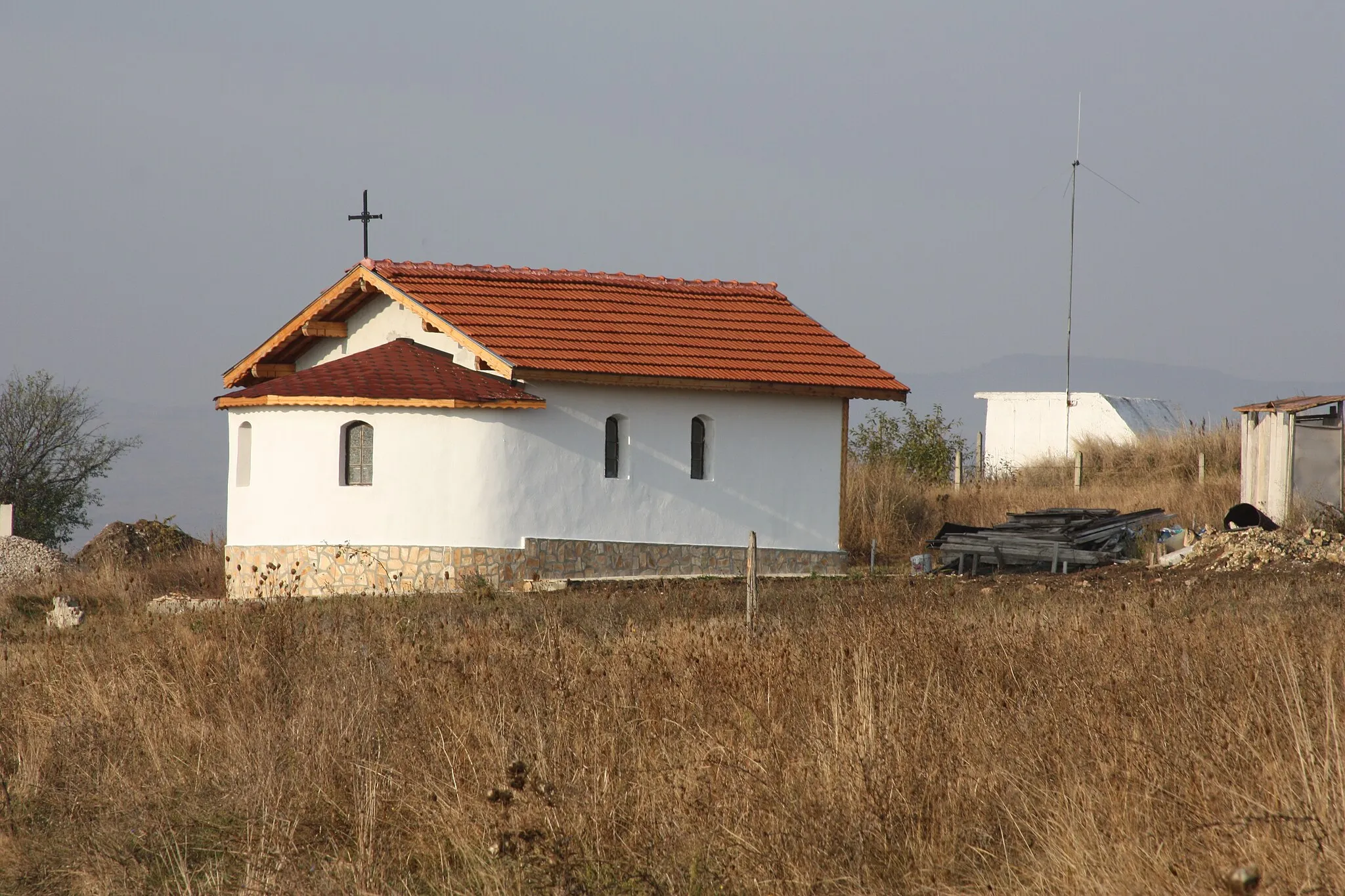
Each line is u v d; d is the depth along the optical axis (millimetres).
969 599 58438
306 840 27750
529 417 74875
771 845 23391
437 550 72938
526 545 74188
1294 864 19969
